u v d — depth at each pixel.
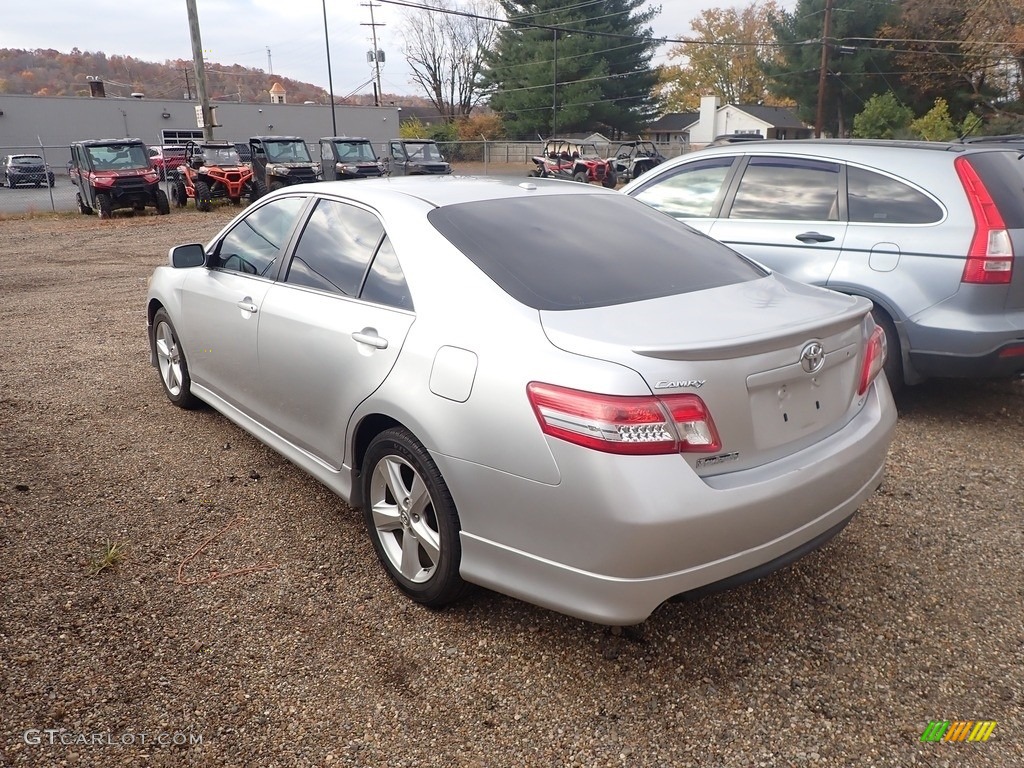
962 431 4.70
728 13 70.88
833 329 2.57
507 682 2.52
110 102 47.22
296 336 3.36
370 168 27.34
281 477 4.04
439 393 2.60
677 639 2.73
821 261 4.93
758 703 2.43
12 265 12.02
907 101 44.06
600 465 2.18
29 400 5.24
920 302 4.55
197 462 4.21
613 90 54.03
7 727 2.29
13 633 2.72
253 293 3.76
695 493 2.20
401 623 2.83
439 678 2.54
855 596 2.99
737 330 2.41
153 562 3.22
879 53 42.75
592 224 3.22
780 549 2.46
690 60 73.62
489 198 3.27
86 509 3.67
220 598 2.97
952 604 2.94
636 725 2.34
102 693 2.45
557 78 53.06
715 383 2.26
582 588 2.30
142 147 21.70
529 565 2.42
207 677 2.53
